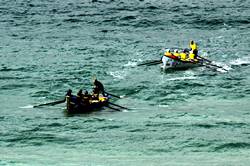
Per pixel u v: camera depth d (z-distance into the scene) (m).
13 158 81.19
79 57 160.38
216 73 141.88
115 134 95.19
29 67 147.50
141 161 80.81
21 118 104.44
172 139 92.06
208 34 199.50
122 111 110.12
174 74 141.25
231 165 78.69
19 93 123.50
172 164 79.44
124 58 159.38
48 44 179.75
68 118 104.62
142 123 101.69
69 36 194.00
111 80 134.62
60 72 142.12
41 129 97.81
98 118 104.94
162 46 178.00
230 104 115.31
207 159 82.44
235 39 189.75
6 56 161.38
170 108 112.50
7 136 93.50
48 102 116.31
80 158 81.88
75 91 125.00
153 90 126.00
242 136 93.69
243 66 150.12
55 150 86.25
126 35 196.88
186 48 168.50
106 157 82.69
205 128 98.56
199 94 122.94
